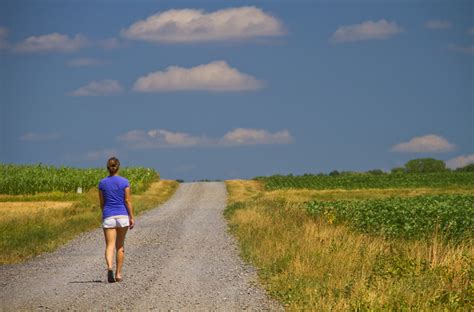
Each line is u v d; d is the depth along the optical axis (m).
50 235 32.78
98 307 16.25
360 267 20.36
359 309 14.78
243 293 18.23
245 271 22.36
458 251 20.78
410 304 15.08
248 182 134.12
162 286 19.38
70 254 27.33
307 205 54.41
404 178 131.50
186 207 70.44
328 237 25.80
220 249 29.23
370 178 133.00
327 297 16.38
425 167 171.25
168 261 25.25
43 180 94.56
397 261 20.02
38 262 24.80
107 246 20.27
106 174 103.56
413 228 34.94
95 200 65.38
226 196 97.62
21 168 104.94
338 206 50.38
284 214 41.50
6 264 24.23
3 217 41.38
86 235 35.47
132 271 22.53
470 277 18.09
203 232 38.03
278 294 17.64
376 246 23.52
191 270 22.77
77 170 107.88
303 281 18.58
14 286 19.38
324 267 20.20
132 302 16.92
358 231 34.75
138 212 58.78
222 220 48.78
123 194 20.48
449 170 171.38
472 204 52.53
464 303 15.57
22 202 78.56
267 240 27.77
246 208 54.84
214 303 16.84
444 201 57.81
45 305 16.48
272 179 135.38
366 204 52.28
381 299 15.19
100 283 19.95
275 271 21.05
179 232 38.25
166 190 109.62
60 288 19.03
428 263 19.69
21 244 28.81
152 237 35.25
